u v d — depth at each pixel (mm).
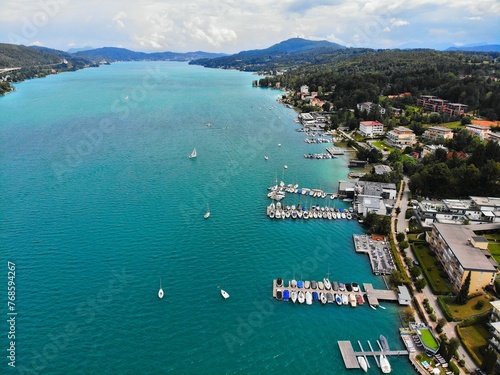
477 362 89000
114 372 88625
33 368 88750
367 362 92438
